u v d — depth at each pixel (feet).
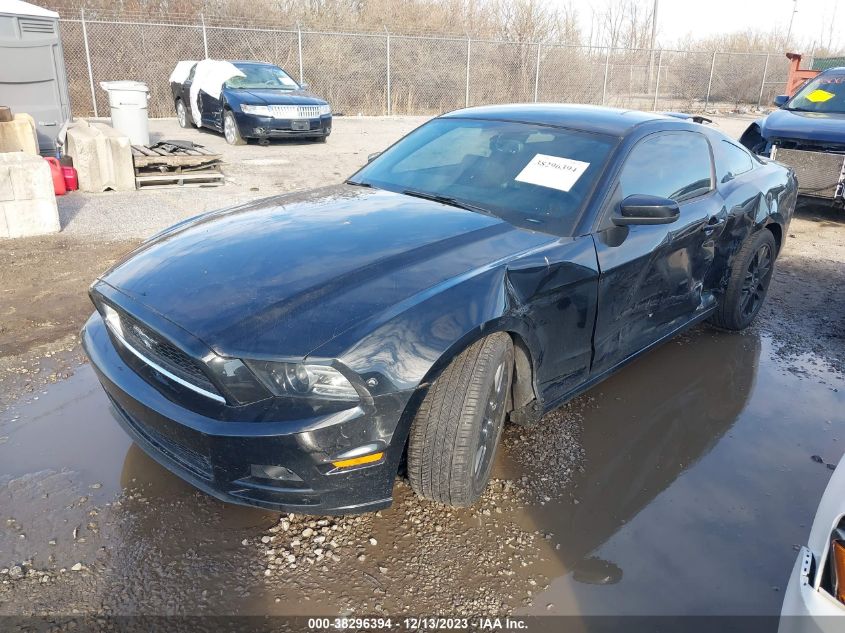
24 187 20.24
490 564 8.14
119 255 18.99
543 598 7.67
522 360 9.30
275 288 8.03
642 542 8.68
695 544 8.70
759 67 87.56
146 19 58.08
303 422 7.12
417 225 9.83
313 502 7.53
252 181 30.53
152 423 7.95
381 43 66.95
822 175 26.91
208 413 7.47
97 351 9.06
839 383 13.51
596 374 11.02
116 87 31.71
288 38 62.90
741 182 14.57
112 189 27.30
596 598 7.72
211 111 43.45
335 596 7.55
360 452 7.36
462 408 8.03
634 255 10.80
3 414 10.84
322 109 42.78
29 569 7.71
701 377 13.52
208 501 9.00
